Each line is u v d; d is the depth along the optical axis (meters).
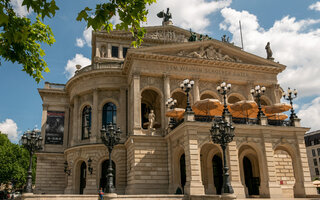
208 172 38.38
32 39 12.48
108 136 26.48
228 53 46.00
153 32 55.81
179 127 33.00
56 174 50.97
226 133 23.86
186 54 43.72
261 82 46.03
